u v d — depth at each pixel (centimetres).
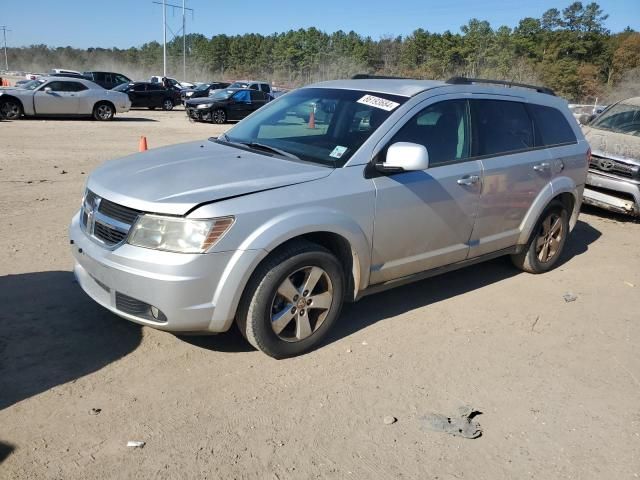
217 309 350
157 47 12838
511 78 6625
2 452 289
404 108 436
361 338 430
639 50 7388
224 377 367
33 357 376
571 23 7619
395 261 438
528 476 296
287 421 327
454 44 7744
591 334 464
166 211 338
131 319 358
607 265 645
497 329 462
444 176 451
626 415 354
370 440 315
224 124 2327
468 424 332
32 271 517
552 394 372
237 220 345
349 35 9581
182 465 288
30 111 1998
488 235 510
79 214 415
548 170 550
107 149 1350
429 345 427
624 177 813
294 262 370
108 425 314
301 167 398
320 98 480
